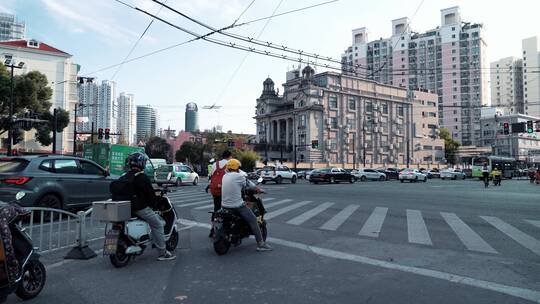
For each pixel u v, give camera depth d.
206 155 79.38
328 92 79.44
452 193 23.52
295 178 40.56
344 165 75.81
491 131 105.12
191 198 19.56
